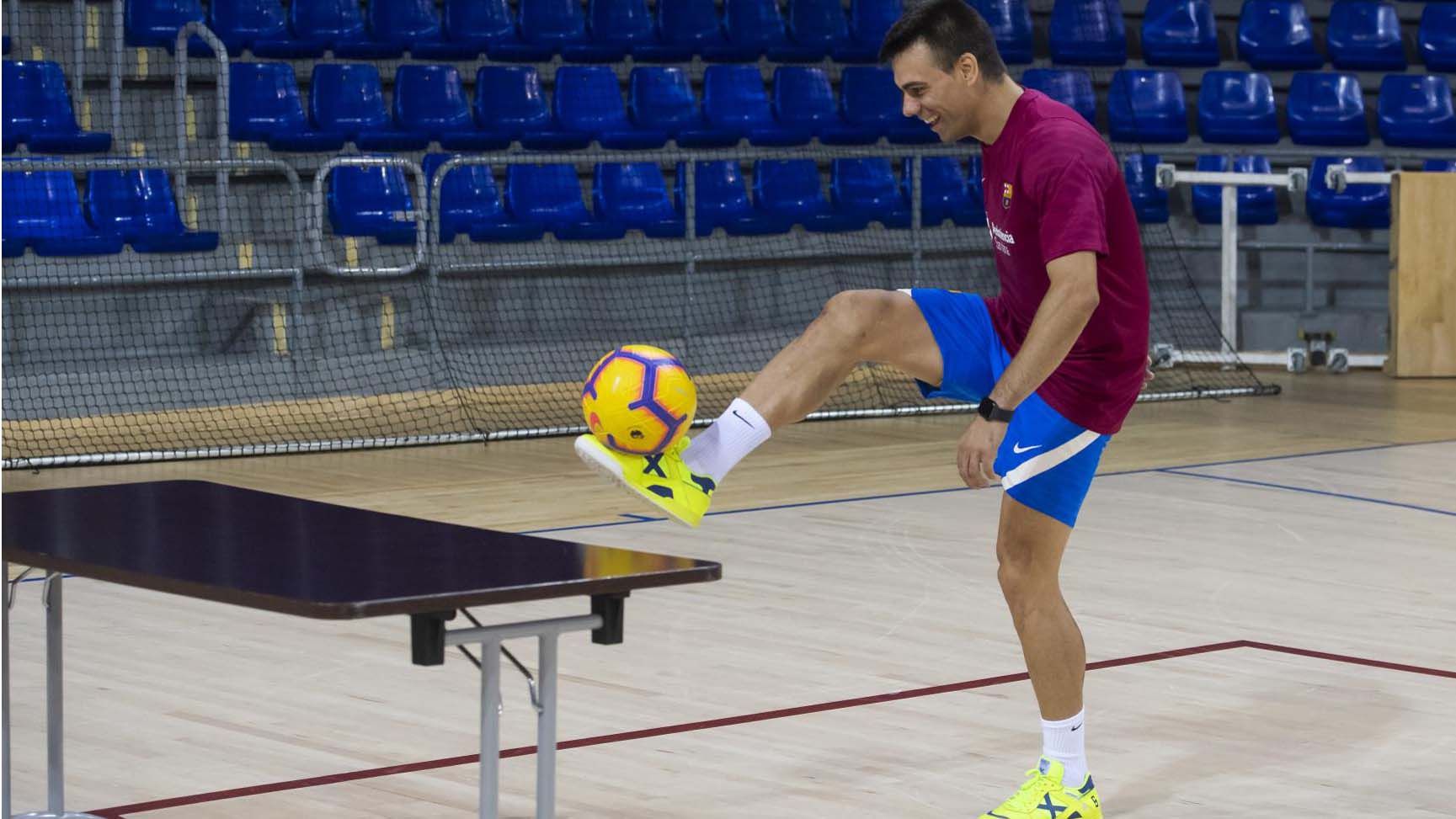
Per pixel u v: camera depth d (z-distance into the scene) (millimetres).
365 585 3307
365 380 14031
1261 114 17781
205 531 4004
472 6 15680
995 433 4340
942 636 7223
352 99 14703
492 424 13219
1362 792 5289
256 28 14742
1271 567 8594
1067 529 4832
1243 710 6168
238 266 13977
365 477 11039
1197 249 17969
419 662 3342
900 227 16172
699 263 15961
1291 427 13523
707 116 15961
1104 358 4695
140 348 13531
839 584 8172
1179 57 17984
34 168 11859
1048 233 4441
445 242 14625
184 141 13586
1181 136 17484
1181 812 5105
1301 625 7438
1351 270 18312
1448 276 16625
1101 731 5906
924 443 12688
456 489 10625
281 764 5488
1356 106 18047
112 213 13406
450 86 15117
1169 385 15602
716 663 6773
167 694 6316
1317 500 10445
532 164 15055
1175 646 7070
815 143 16422
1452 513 10047
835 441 12750
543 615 7535
